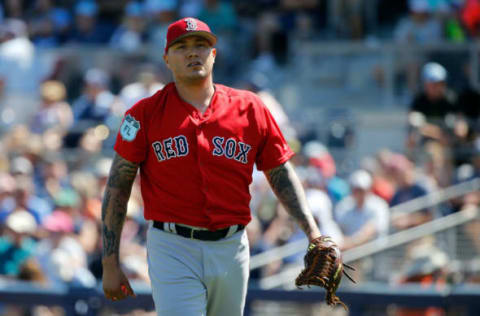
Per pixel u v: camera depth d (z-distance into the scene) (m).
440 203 32.00
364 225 29.12
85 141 38.00
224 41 47.28
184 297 12.57
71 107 43.75
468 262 28.94
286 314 26.28
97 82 39.53
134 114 12.88
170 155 12.73
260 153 13.29
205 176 12.70
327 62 42.78
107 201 12.93
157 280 12.75
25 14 54.03
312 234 12.88
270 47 48.12
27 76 43.44
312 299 21.83
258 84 42.53
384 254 28.66
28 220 28.97
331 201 33.03
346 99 41.91
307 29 48.25
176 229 12.77
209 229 12.75
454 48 40.78
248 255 13.23
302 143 37.94
